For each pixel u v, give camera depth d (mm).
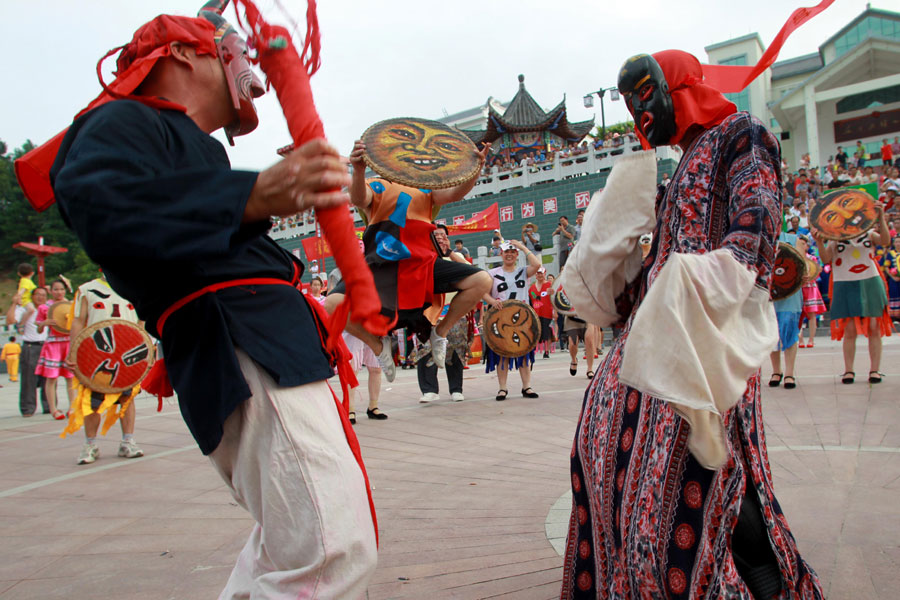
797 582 1857
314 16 1479
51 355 9250
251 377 1502
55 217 54656
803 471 3945
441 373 12211
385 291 4008
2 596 2809
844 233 6668
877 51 30000
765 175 1836
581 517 2133
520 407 7449
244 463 1516
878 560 2607
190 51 1663
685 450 1785
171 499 4324
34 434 7562
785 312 7035
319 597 1425
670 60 2072
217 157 1624
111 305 5750
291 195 1255
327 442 1521
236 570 1692
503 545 3086
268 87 1543
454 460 4996
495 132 30281
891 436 4648
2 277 53594
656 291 1650
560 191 23844
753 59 34250
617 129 38000
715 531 1733
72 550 3385
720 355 1618
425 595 2572
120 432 7293
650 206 2113
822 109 32781
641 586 1790
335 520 1458
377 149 3578
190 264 1375
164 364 1757
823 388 6902
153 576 2971
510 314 7762
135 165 1304
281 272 1659
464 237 25375
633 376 1646
